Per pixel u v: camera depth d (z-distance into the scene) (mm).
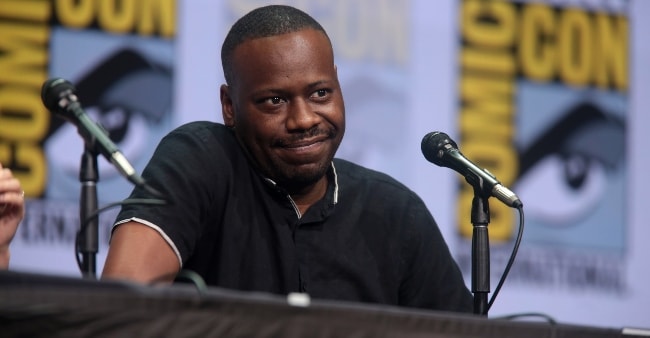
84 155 6625
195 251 7855
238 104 7836
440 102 13969
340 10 13523
